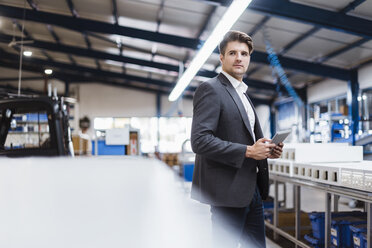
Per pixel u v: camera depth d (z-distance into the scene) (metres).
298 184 2.64
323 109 8.67
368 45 5.73
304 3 4.64
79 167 0.38
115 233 0.36
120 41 8.25
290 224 3.30
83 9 6.73
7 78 13.27
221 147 1.14
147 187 0.39
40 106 1.89
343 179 2.06
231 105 1.24
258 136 1.35
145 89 14.18
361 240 2.18
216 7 5.34
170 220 0.37
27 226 0.35
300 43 6.17
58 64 11.84
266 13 4.63
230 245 0.93
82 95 14.05
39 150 1.85
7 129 1.91
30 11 6.95
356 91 6.95
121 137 2.89
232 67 1.31
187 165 4.77
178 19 6.19
